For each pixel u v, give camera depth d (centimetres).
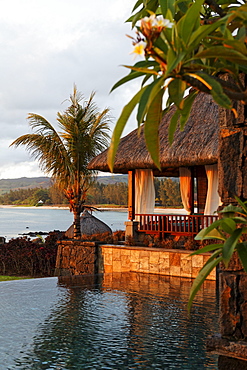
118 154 1424
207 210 1319
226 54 179
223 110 362
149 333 596
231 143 357
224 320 346
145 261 1230
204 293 911
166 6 221
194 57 180
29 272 1532
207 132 1269
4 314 727
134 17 267
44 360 488
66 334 596
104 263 1338
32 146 1515
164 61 177
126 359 486
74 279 1143
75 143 1534
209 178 1322
